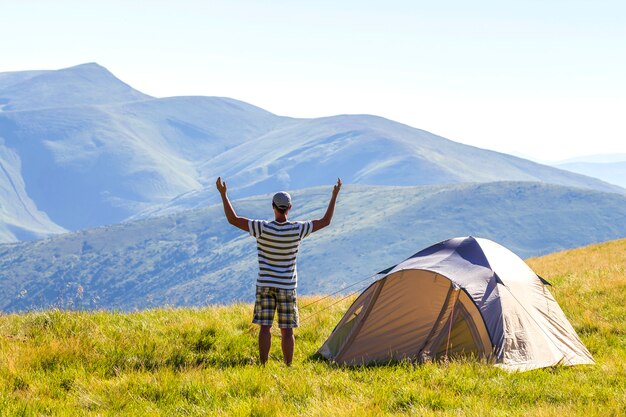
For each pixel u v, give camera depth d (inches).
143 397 449.4
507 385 474.3
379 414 425.7
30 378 467.5
